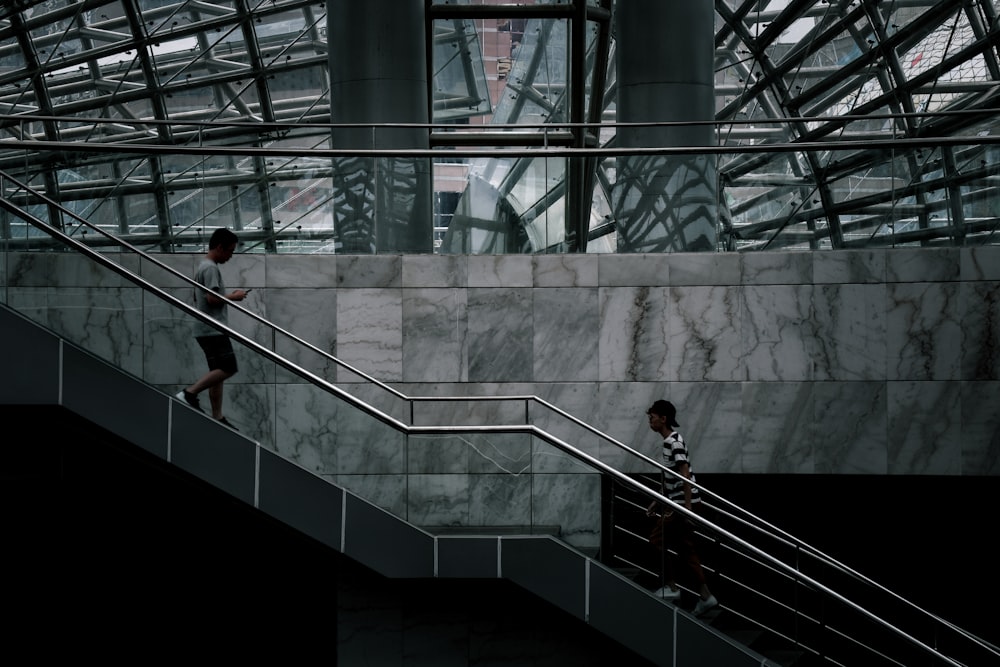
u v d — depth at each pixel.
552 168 13.59
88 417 9.16
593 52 23.38
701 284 13.30
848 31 26.70
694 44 17.17
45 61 28.23
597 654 10.35
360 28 17.73
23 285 9.22
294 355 12.32
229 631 13.40
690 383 13.25
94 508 13.37
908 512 14.37
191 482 10.00
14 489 12.88
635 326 13.34
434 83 23.20
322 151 13.52
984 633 14.13
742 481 14.21
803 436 13.15
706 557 9.88
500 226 13.57
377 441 9.54
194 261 13.25
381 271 13.42
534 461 9.63
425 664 10.31
